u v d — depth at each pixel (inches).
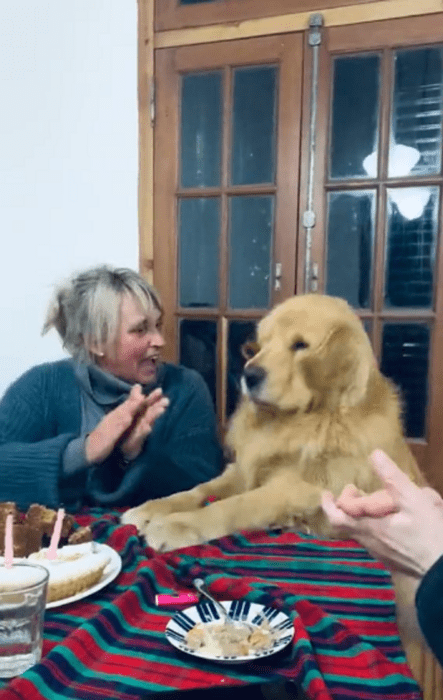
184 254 100.4
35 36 100.5
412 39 84.3
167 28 95.6
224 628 29.5
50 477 49.6
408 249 88.9
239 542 42.7
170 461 57.9
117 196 101.3
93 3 97.2
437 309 87.3
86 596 33.4
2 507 41.3
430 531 23.0
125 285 59.8
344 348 47.2
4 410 58.6
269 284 96.3
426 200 87.0
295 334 47.7
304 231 92.2
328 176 90.5
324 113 89.2
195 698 24.0
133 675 26.8
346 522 24.9
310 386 46.9
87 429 57.8
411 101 86.3
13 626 27.5
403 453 47.2
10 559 32.8
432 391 88.7
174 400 62.2
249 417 51.2
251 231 96.6
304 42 89.1
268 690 24.6
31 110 102.8
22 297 108.8
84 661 27.6
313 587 35.1
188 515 43.6
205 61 94.2
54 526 39.1
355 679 26.0
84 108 100.6
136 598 32.9
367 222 90.4
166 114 97.3
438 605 20.2
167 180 98.7
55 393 58.9
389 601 33.2
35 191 105.1
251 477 49.3
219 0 92.5
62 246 105.4
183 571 37.1
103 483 54.6
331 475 46.1
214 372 100.3
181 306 101.4
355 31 86.4
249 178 95.6
